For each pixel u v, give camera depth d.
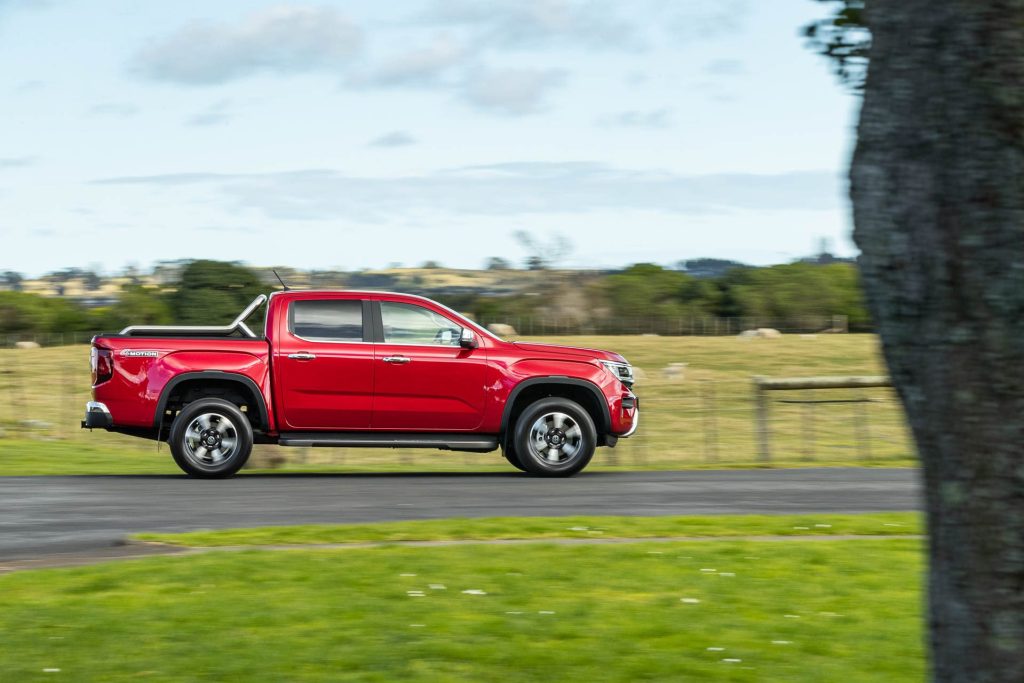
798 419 43.41
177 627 8.27
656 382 63.88
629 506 15.45
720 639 8.05
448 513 14.66
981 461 4.79
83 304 127.38
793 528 13.13
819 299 133.62
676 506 15.50
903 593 9.58
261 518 14.12
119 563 10.73
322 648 7.72
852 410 46.53
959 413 4.81
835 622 8.58
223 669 7.23
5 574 10.30
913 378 4.96
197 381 18.59
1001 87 4.71
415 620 8.52
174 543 12.18
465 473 19.92
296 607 8.91
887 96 4.99
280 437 18.50
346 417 18.53
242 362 18.28
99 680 7.01
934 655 5.01
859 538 12.63
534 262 116.12
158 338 18.25
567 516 14.18
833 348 91.19
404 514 14.52
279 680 7.03
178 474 19.56
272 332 18.48
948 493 4.86
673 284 134.50
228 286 83.38
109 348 18.02
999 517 4.78
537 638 8.04
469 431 18.94
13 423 36.12
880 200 5.00
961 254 4.79
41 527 13.32
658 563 10.78
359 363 18.48
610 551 11.40
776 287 133.88
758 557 11.12
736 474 20.20
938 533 4.93
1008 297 4.73
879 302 5.04
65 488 17.02
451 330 18.98
